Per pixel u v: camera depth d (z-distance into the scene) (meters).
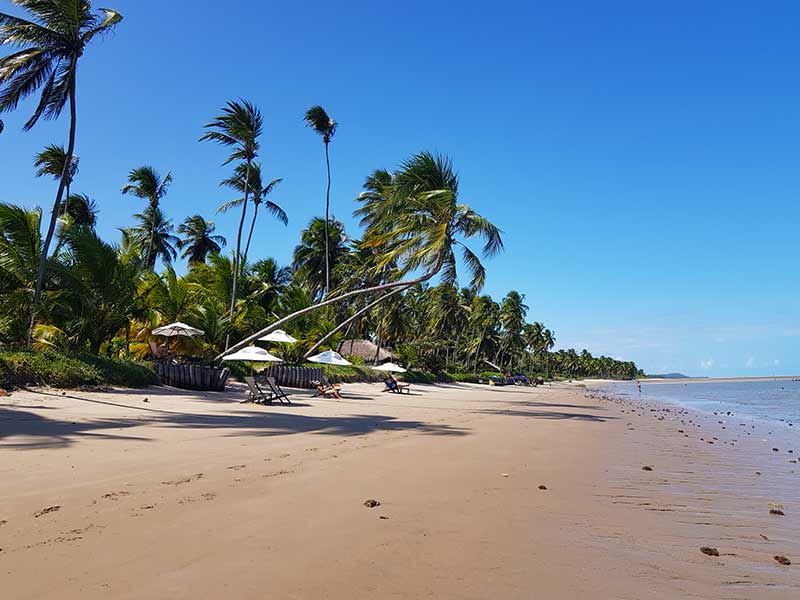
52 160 29.31
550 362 155.38
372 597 3.07
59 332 19.12
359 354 51.44
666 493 6.52
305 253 48.16
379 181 33.97
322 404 18.08
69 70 17.86
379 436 10.42
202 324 23.75
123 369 16.66
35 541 3.68
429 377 50.88
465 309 67.44
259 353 18.95
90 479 5.47
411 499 5.48
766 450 11.39
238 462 6.86
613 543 4.37
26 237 18.48
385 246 23.97
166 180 34.84
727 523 5.20
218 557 3.57
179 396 16.06
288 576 3.30
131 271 20.61
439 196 19.81
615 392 66.94
